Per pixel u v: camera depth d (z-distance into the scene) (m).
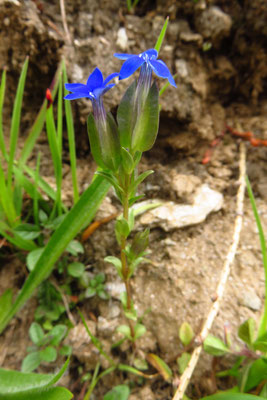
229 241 0.15
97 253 0.15
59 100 0.13
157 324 0.13
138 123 0.08
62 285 0.14
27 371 0.12
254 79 0.19
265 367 0.10
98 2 0.17
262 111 0.19
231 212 0.16
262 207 0.16
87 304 0.14
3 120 0.17
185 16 0.17
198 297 0.13
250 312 0.13
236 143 0.18
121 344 0.13
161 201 0.16
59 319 0.14
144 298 0.14
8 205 0.14
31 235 0.14
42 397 0.10
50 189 0.15
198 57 0.17
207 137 0.18
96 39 0.16
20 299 0.13
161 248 0.15
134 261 0.10
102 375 0.12
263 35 0.17
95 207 0.12
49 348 0.12
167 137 0.18
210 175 0.17
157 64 0.08
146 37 0.17
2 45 0.15
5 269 0.15
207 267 0.14
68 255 0.15
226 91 0.19
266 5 0.16
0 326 0.13
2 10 0.15
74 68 0.16
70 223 0.12
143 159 0.17
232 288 0.13
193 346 0.12
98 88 0.08
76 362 0.13
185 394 0.12
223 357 0.12
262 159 0.17
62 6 0.16
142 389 0.12
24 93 0.17
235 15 0.17
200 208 0.15
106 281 0.14
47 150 0.17
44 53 0.16
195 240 0.15
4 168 0.16
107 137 0.08
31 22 0.15
